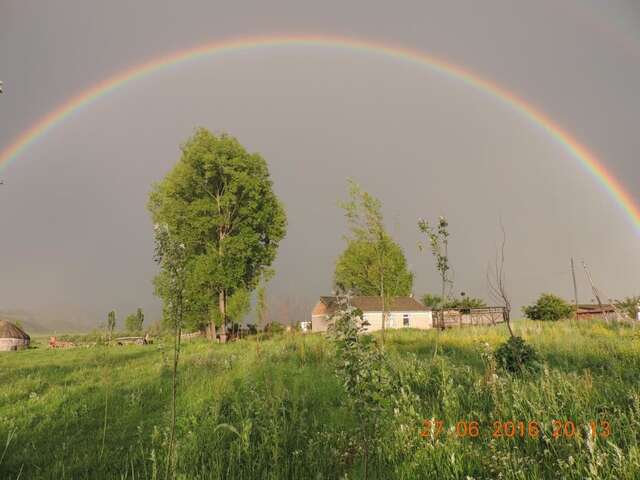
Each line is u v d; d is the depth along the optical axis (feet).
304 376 38.45
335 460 17.85
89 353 87.71
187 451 19.58
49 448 22.77
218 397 28.76
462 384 29.43
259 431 22.31
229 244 136.98
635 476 13.78
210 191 147.43
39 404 32.17
